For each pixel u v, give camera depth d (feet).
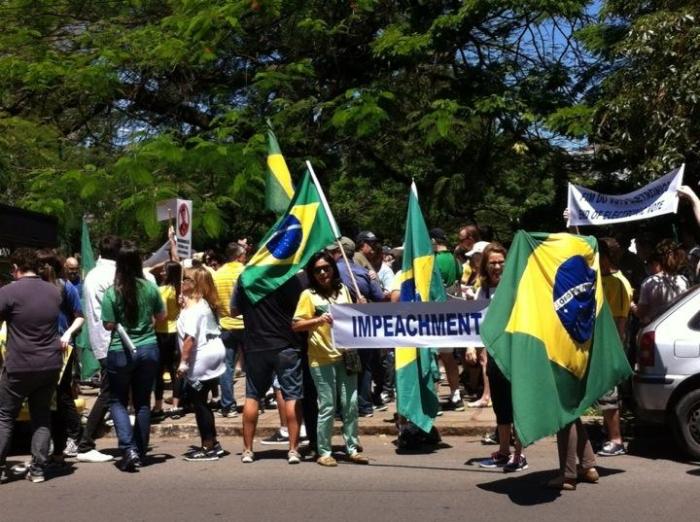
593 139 50.37
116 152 62.59
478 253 36.01
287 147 57.47
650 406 27.07
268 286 27.32
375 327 26.66
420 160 62.28
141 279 27.35
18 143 55.77
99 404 29.45
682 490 23.45
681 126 40.50
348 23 59.77
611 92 46.52
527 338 22.91
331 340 27.12
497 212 66.08
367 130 53.57
